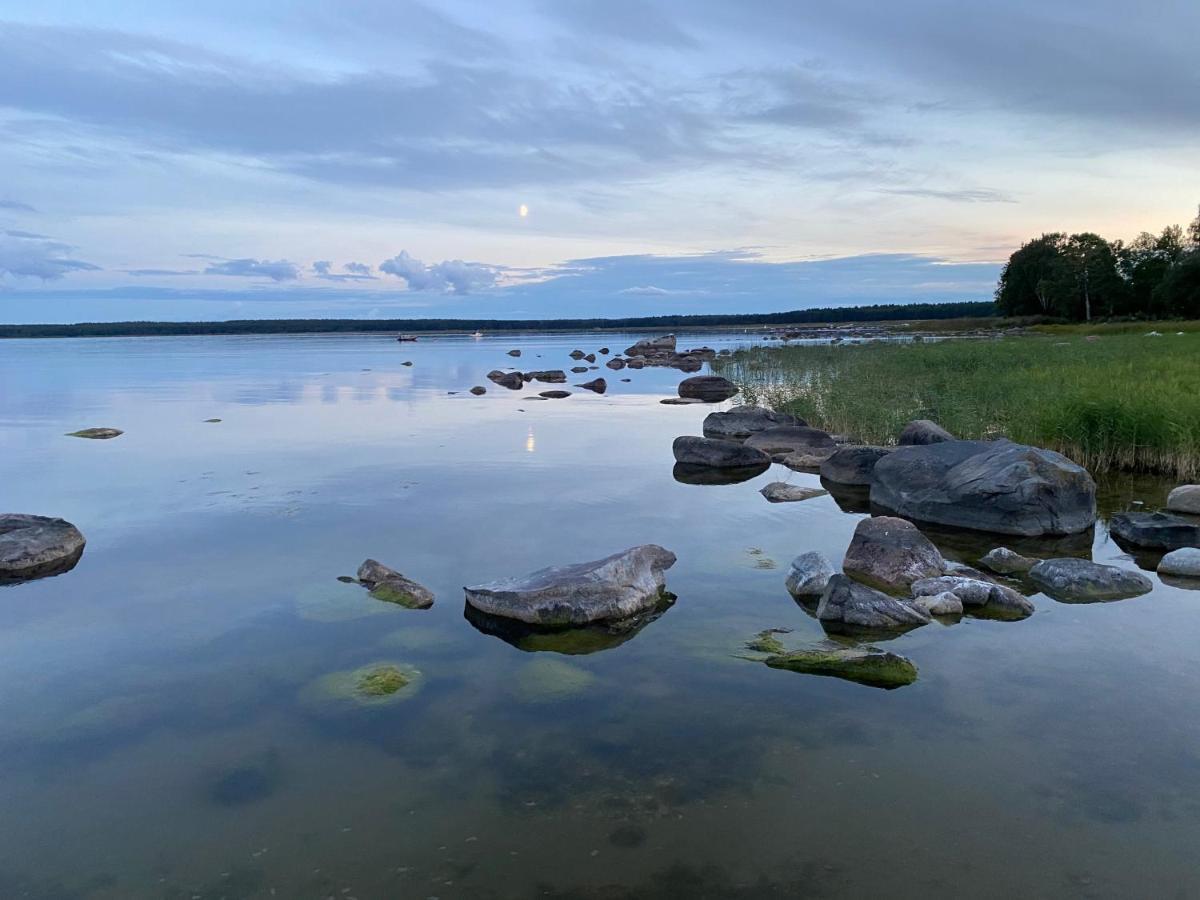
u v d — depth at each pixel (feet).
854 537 32.78
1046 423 52.37
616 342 322.14
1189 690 21.38
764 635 25.48
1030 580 30.63
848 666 22.62
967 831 15.58
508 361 190.39
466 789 17.26
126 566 32.86
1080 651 23.95
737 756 18.42
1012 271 370.53
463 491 46.44
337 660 23.94
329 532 37.68
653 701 21.20
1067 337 177.06
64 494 45.93
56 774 18.11
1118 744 18.74
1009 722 19.80
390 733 19.72
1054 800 16.57
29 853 15.43
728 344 258.98
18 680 22.80
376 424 76.02
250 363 184.75
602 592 26.91
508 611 26.84
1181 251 294.87
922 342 170.09
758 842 15.33
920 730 19.48
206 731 19.90
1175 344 124.98
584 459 57.26
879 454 49.32
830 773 17.66
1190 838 15.30
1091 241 317.22
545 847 15.29
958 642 24.71
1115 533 36.99
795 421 72.13
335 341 386.73
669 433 70.49
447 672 23.07
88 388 116.26
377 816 16.38
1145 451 50.06
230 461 56.18
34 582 30.94
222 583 30.73
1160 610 27.27
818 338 284.20
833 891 13.94
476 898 13.98
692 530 38.19
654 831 15.71
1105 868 14.51
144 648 24.94
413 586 29.09
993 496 38.27
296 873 14.73
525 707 20.95
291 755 18.78
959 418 59.06
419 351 250.37
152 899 14.11
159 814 16.60
